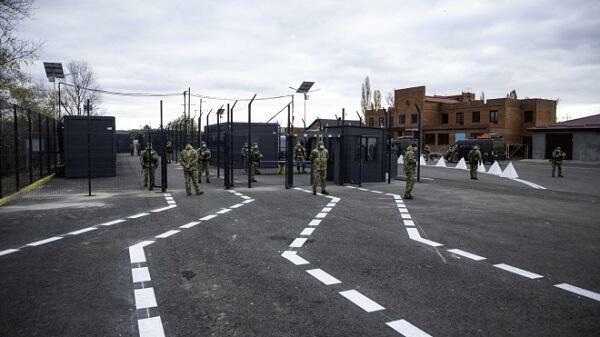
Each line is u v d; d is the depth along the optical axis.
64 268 6.62
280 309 5.03
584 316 4.86
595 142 45.62
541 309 5.05
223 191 16.89
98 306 5.12
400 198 15.09
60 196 15.20
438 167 36.12
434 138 64.56
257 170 26.02
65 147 22.83
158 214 11.45
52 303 5.21
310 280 6.07
